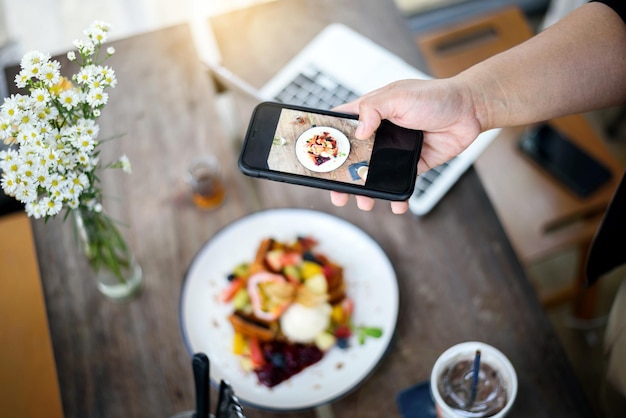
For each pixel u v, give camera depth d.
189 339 0.93
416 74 1.13
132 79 1.14
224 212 1.03
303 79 1.12
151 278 0.99
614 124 1.79
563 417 0.89
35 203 0.72
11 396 1.03
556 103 0.88
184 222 1.02
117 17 1.74
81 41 0.72
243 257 0.99
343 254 0.99
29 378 1.04
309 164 0.80
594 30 0.86
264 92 1.12
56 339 0.95
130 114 1.10
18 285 1.10
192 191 1.04
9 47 1.65
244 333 0.94
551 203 1.34
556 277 1.65
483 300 0.97
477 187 1.05
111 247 0.88
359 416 0.90
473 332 0.95
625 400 0.94
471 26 1.49
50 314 0.96
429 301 0.97
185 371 0.93
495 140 1.41
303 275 0.95
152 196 1.04
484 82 0.86
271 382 0.91
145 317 0.96
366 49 1.15
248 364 0.92
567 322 1.58
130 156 1.07
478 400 0.82
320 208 1.04
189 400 0.91
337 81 1.12
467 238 1.01
